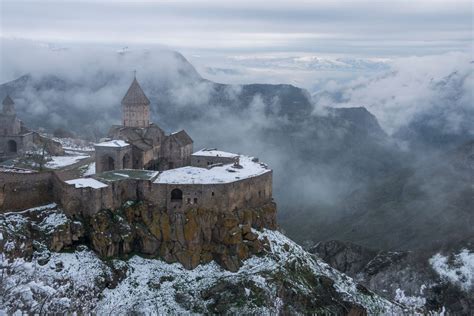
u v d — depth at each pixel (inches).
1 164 5014.8
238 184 4284.0
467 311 5044.3
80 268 3545.8
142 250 3944.4
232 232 4067.4
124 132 4859.7
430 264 5649.6
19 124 5802.2
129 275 3740.2
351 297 4116.6
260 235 4328.3
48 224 3678.6
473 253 5620.1
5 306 1947.6
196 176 4301.2
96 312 3105.3
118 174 4237.2
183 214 4062.5
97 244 3730.3
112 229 3846.0
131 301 3518.7
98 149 4478.3
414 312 4301.2
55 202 3878.0
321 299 3981.3
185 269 3919.8
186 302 3622.0
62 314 2342.5
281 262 4151.1
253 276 3885.3
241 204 4357.8
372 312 4042.8
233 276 3882.9
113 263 3747.5
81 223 3772.1
